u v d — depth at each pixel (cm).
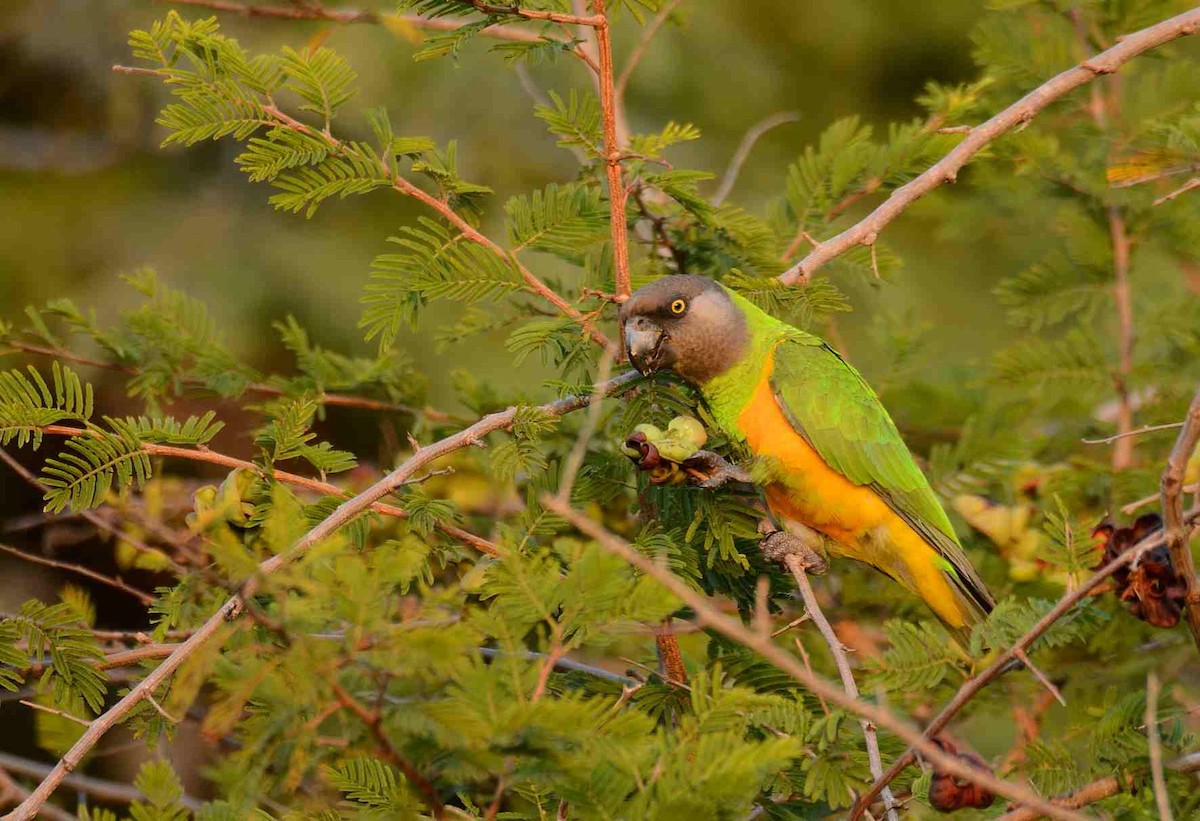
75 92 2142
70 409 784
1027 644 656
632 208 956
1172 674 945
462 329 994
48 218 2067
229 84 785
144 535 970
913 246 2117
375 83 1969
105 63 2134
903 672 790
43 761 1484
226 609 689
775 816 746
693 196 877
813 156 1024
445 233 824
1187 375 1128
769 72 2281
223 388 1084
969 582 978
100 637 984
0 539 1628
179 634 863
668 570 759
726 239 970
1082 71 877
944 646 796
